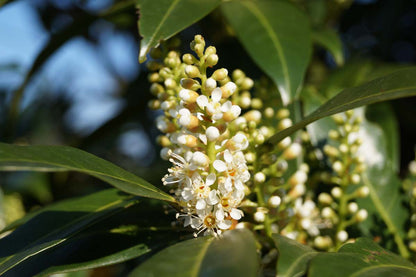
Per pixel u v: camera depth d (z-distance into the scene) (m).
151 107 0.25
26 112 0.63
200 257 0.20
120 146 0.57
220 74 0.23
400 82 0.23
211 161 0.22
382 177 0.30
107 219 0.26
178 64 0.24
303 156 0.30
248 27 0.30
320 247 0.26
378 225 0.28
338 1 0.38
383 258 0.22
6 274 0.25
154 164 0.44
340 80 0.35
